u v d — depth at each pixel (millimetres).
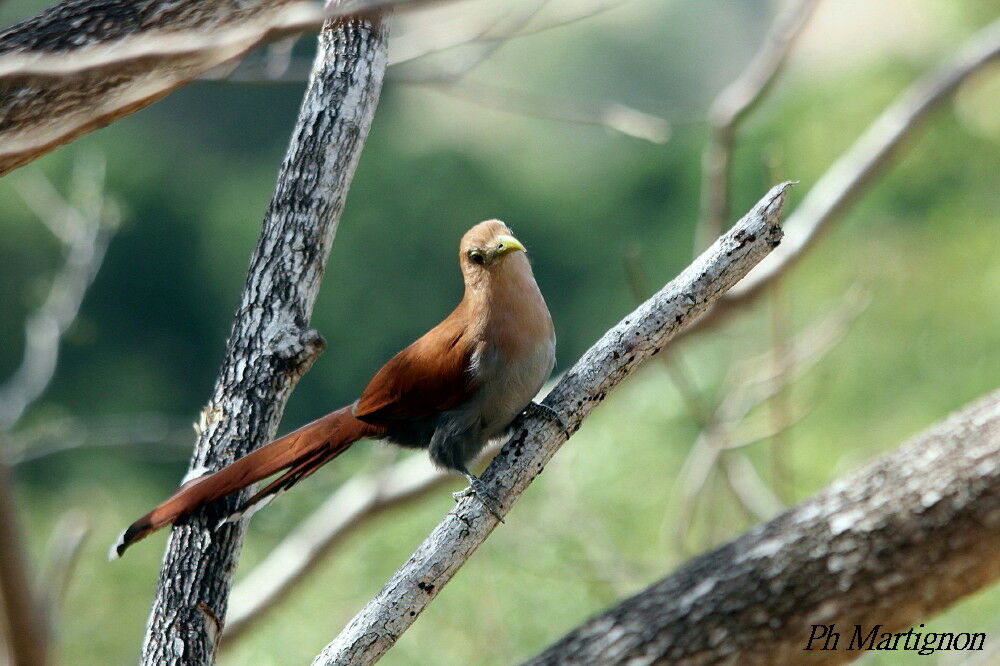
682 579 7973
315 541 12148
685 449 12906
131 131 32094
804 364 13977
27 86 5441
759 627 7680
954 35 21812
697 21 38625
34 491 23594
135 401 29578
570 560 11242
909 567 7508
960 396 18219
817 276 19906
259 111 33438
